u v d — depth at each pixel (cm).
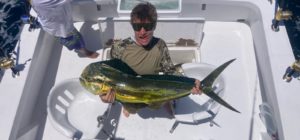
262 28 171
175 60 191
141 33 128
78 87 167
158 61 141
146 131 162
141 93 127
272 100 151
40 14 161
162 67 143
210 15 195
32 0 157
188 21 172
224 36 195
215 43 192
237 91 173
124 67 132
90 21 202
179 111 161
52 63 189
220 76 159
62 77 183
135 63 141
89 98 168
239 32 196
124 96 129
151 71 142
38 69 172
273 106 149
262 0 179
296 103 141
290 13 158
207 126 162
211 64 178
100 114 164
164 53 142
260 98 170
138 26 126
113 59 133
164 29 178
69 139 161
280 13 157
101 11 192
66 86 163
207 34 195
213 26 198
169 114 166
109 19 172
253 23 189
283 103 141
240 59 185
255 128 160
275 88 146
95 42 195
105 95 129
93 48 193
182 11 191
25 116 156
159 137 160
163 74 133
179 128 162
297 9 271
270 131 150
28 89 158
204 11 192
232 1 183
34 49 166
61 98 162
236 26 198
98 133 155
